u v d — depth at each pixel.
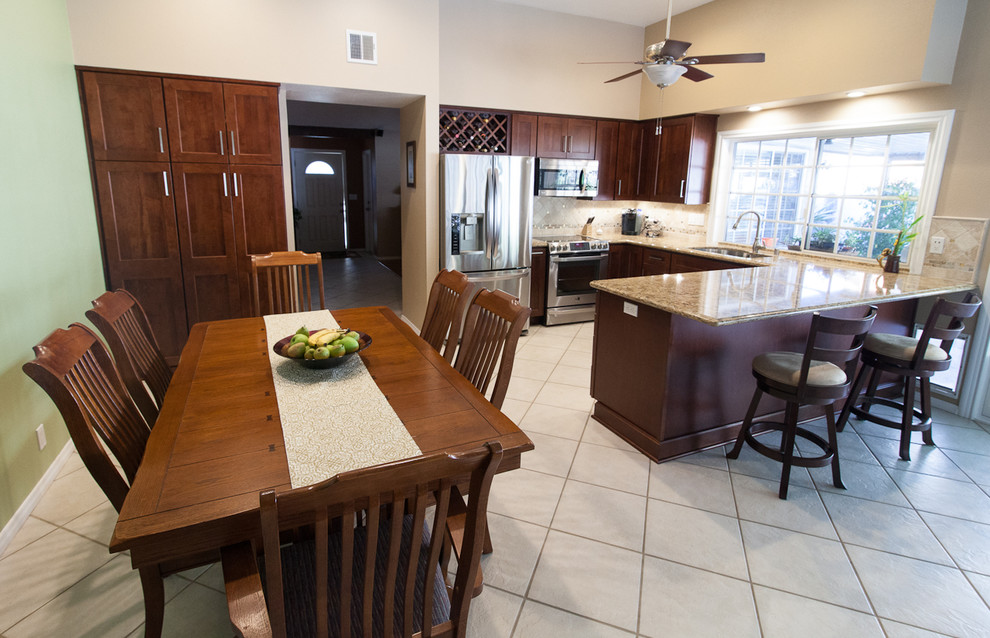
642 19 5.33
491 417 1.61
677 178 5.31
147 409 1.94
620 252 5.71
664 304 2.60
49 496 2.44
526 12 5.00
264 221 3.89
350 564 1.03
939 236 3.54
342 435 1.48
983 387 3.38
